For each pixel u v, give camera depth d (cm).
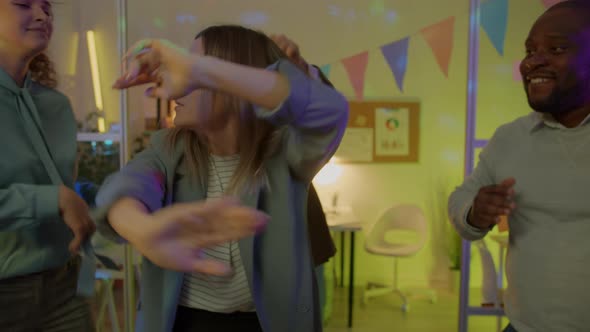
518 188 116
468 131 210
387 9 427
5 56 111
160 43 52
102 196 60
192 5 409
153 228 40
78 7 388
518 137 122
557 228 109
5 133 110
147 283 85
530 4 404
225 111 75
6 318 116
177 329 89
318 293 90
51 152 123
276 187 81
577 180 106
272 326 81
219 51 72
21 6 106
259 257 81
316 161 72
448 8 428
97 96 392
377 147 437
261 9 419
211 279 85
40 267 119
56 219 118
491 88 425
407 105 434
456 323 365
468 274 214
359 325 357
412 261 448
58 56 387
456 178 442
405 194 443
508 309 120
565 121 112
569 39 103
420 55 431
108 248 251
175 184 84
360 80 320
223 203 39
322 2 423
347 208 421
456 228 129
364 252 446
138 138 397
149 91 54
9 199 101
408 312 387
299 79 59
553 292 108
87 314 138
